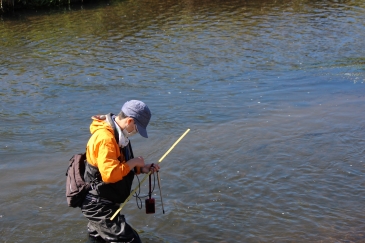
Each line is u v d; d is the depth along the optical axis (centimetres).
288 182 594
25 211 531
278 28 1512
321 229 498
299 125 774
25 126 786
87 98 921
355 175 610
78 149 700
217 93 948
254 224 507
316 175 611
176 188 579
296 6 1845
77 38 1387
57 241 474
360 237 483
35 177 611
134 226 500
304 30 1488
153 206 449
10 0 1692
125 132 411
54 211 531
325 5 1859
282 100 904
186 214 524
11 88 978
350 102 889
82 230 494
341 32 1462
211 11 1762
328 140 712
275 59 1198
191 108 861
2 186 587
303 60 1193
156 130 757
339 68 1122
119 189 420
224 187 582
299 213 528
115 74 1069
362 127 762
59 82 1014
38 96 932
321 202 550
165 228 498
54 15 1670
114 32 1459
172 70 1102
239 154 669
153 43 1339
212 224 506
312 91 960
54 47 1291
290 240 480
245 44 1332
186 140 717
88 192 420
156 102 895
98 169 410
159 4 1878
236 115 824
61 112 851
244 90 968
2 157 670
